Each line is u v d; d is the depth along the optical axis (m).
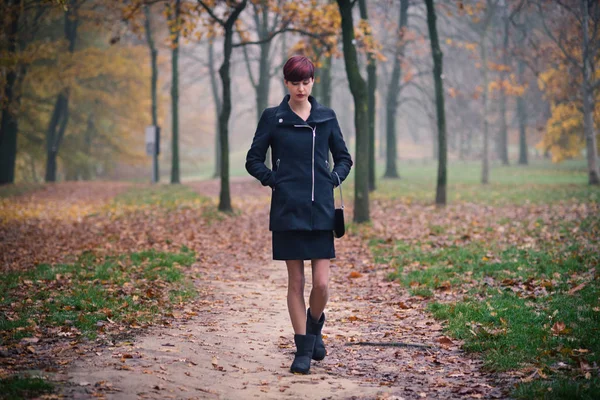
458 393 4.31
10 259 10.66
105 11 29.34
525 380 4.35
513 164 50.97
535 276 8.06
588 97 26.80
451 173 43.88
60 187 30.23
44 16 24.55
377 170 49.09
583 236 11.52
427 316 6.77
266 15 32.12
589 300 6.59
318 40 19.44
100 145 44.62
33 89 32.25
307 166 4.66
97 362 4.68
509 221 15.00
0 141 26.03
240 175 52.66
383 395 4.25
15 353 4.85
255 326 6.45
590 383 4.14
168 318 6.54
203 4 17.84
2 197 24.45
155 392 4.05
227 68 18.59
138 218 17.78
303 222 4.60
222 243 13.31
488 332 5.62
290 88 4.65
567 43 26.12
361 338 6.01
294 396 4.23
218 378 4.55
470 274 8.66
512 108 50.41
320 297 4.77
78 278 8.40
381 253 11.29
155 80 34.94
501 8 29.45
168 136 58.94
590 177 27.30
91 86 37.78
